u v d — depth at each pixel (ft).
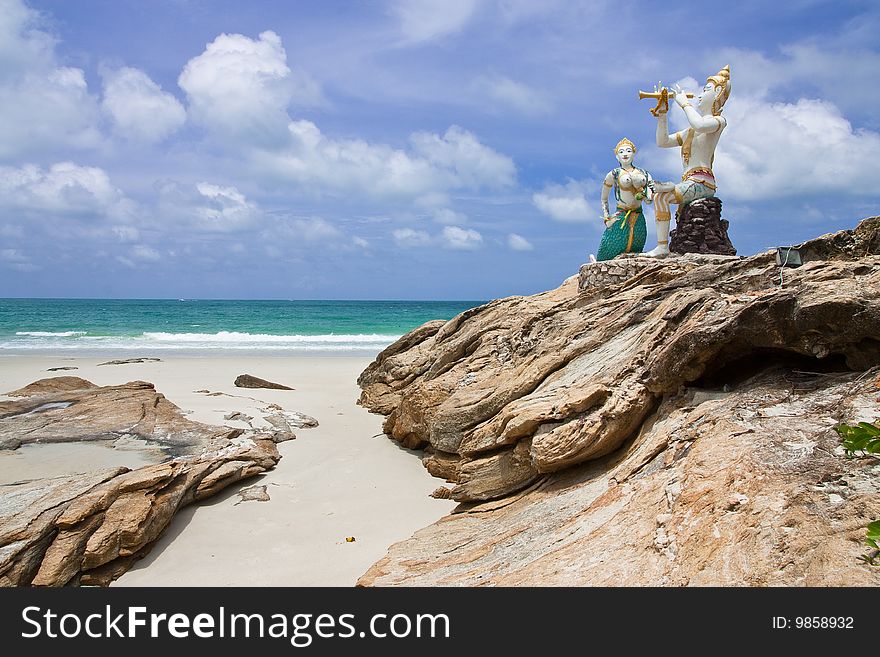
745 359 22.61
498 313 43.14
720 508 16.28
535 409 25.70
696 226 40.32
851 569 13.03
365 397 53.31
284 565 23.17
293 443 39.63
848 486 15.17
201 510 28.55
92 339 121.80
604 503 20.57
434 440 34.22
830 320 18.94
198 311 252.83
